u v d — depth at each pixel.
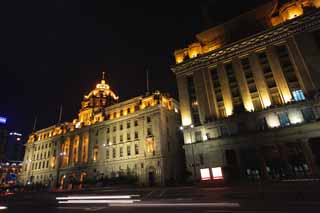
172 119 63.41
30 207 19.62
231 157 43.47
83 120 81.75
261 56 48.22
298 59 42.44
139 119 62.09
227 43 56.19
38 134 98.06
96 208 16.34
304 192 18.05
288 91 42.19
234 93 49.16
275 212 11.11
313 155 35.25
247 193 20.97
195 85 54.25
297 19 43.69
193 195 22.59
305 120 37.78
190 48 59.97
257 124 42.38
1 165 118.88
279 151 38.41
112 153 64.19
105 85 95.25
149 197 24.05
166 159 54.56
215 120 47.28
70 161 76.00
